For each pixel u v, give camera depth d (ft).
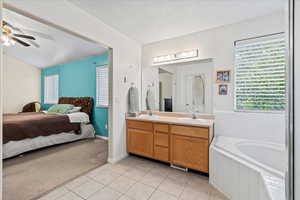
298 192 1.80
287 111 1.94
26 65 16.48
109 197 5.25
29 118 10.00
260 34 6.70
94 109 13.17
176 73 9.11
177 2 5.74
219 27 7.65
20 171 6.95
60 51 12.36
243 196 4.58
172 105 9.29
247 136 6.88
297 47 1.80
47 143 10.02
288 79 1.93
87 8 6.05
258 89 6.87
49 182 6.08
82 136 12.21
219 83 7.61
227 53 7.42
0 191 3.72
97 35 6.85
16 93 15.78
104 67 12.45
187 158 6.93
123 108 8.71
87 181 6.20
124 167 7.48
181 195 5.40
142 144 8.31
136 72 9.84
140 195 5.37
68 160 8.25
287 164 1.93
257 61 6.87
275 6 5.97
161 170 7.20
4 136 8.01
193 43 8.42
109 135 8.03
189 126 6.89
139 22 7.21
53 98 16.76
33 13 4.51
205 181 6.32
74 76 14.62
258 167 4.33
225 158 5.37
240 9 6.18
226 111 7.39
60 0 5.31
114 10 6.20
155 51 9.78
